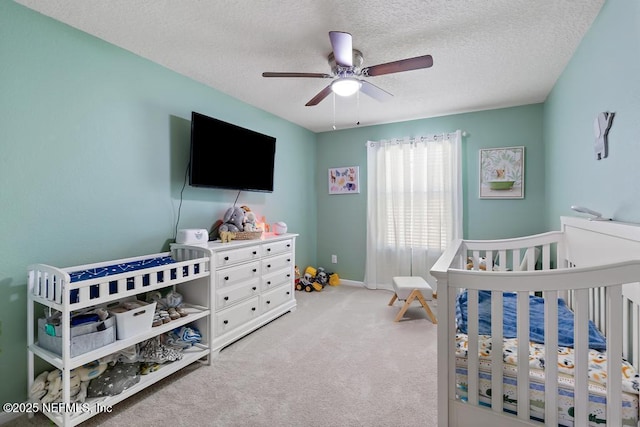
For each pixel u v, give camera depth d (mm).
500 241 2490
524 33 1920
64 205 1844
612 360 1017
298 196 4133
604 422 1058
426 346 2377
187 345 2127
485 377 1253
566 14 1727
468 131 3545
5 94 1604
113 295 1616
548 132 2982
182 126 2570
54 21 1787
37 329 1709
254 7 1683
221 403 1708
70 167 1869
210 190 2865
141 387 1727
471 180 3547
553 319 1084
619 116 1469
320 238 4527
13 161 1636
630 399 1048
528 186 3277
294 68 2432
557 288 1084
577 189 2125
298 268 4125
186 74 2559
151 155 2342
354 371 2021
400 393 1781
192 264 2078
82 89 1922
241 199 3225
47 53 1759
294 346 2395
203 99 2746
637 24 1284
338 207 4391
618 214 1495
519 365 1146
